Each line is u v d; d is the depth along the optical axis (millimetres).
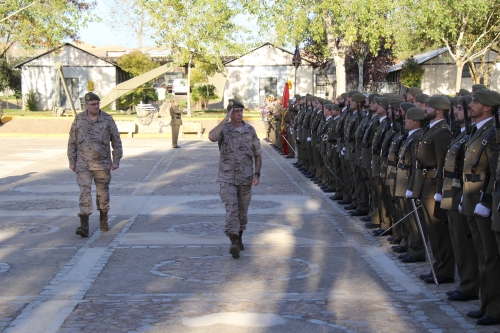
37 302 6629
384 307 6465
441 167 7156
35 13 35562
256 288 7090
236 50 39219
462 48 40969
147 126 32844
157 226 10477
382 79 48719
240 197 8641
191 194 13797
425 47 41188
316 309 6395
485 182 5961
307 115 16969
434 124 7551
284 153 22328
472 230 6160
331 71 50312
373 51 28797
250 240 9445
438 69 47844
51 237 9672
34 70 49438
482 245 6066
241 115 8523
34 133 32562
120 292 6965
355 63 46625
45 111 46531
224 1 37531
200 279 7445
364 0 26703
